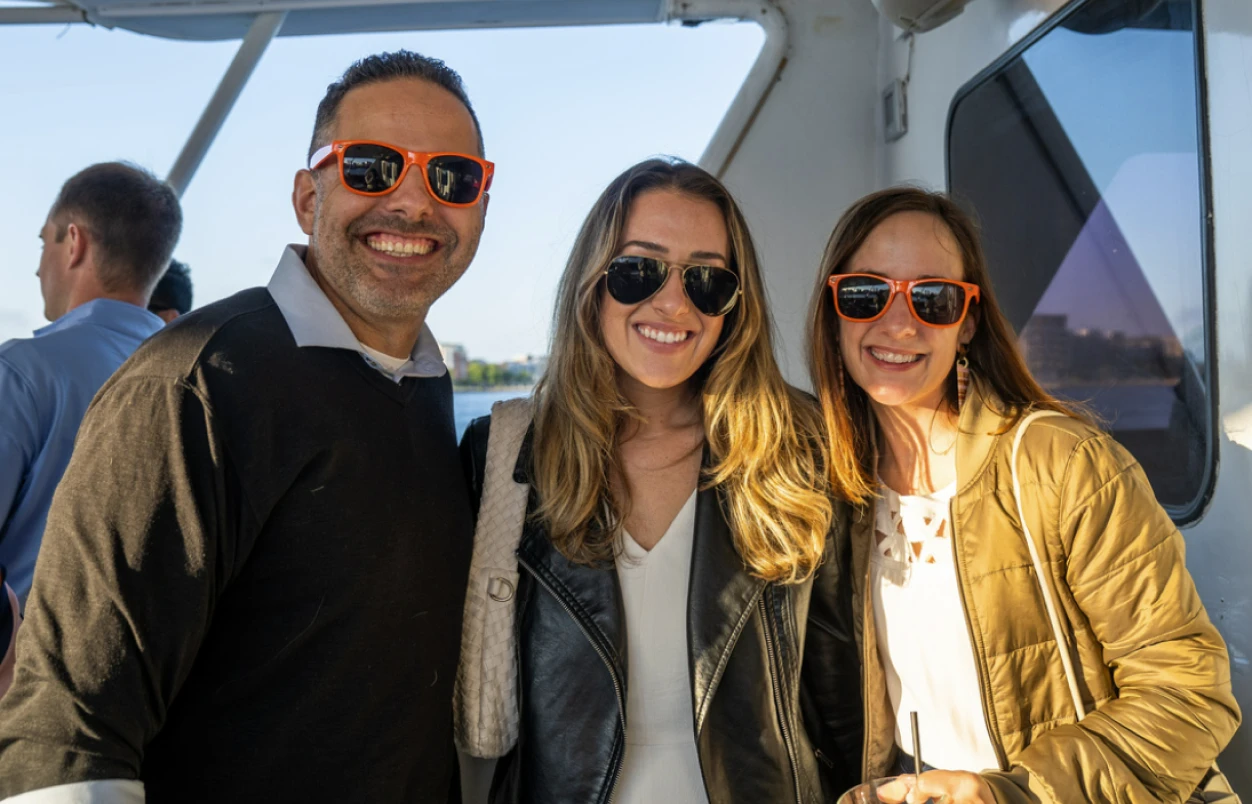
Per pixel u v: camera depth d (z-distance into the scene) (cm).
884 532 150
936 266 142
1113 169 191
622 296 145
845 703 155
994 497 136
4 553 183
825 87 296
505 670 144
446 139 128
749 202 296
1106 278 208
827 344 154
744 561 145
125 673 97
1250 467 146
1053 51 204
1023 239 227
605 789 137
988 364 147
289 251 128
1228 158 150
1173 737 118
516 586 145
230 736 111
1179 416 169
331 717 114
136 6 290
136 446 102
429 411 134
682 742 141
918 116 272
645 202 150
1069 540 129
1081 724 125
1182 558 126
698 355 149
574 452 146
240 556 109
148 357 108
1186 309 168
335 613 114
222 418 107
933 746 143
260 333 115
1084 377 227
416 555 123
